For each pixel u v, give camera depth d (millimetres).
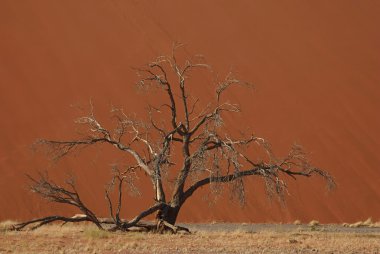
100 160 62125
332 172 66812
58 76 72188
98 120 67312
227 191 60719
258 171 42719
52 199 39969
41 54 74500
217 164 41938
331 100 75875
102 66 74562
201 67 77562
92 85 71812
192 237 37312
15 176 60031
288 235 41000
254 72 79250
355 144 70750
